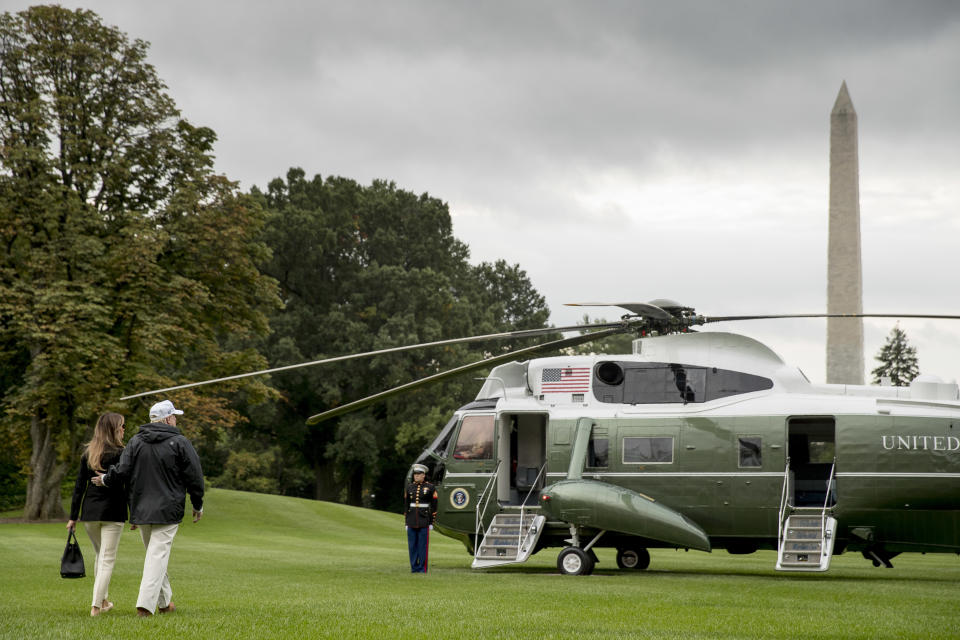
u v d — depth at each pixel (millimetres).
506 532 17406
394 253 59562
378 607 9734
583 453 17172
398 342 53344
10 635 7406
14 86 33344
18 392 32219
